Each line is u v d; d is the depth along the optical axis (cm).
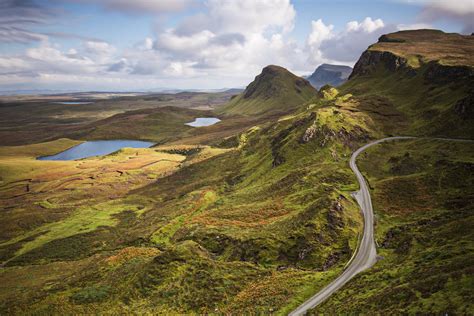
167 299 7400
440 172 11644
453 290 4534
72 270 11256
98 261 11300
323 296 6444
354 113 19775
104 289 8206
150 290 7775
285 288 7031
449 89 19462
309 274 7588
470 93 16988
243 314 6350
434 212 9431
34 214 18188
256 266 8644
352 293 6075
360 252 8175
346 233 9000
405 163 13500
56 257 13175
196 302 7188
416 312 4422
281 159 17625
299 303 6316
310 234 9069
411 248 7531
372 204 10769
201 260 8725
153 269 8381
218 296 7312
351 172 13575
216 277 7962
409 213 9819
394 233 8738
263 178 16962
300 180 13775
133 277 8475
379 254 7981
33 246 14538
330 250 8525
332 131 17500
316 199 11462
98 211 18400
